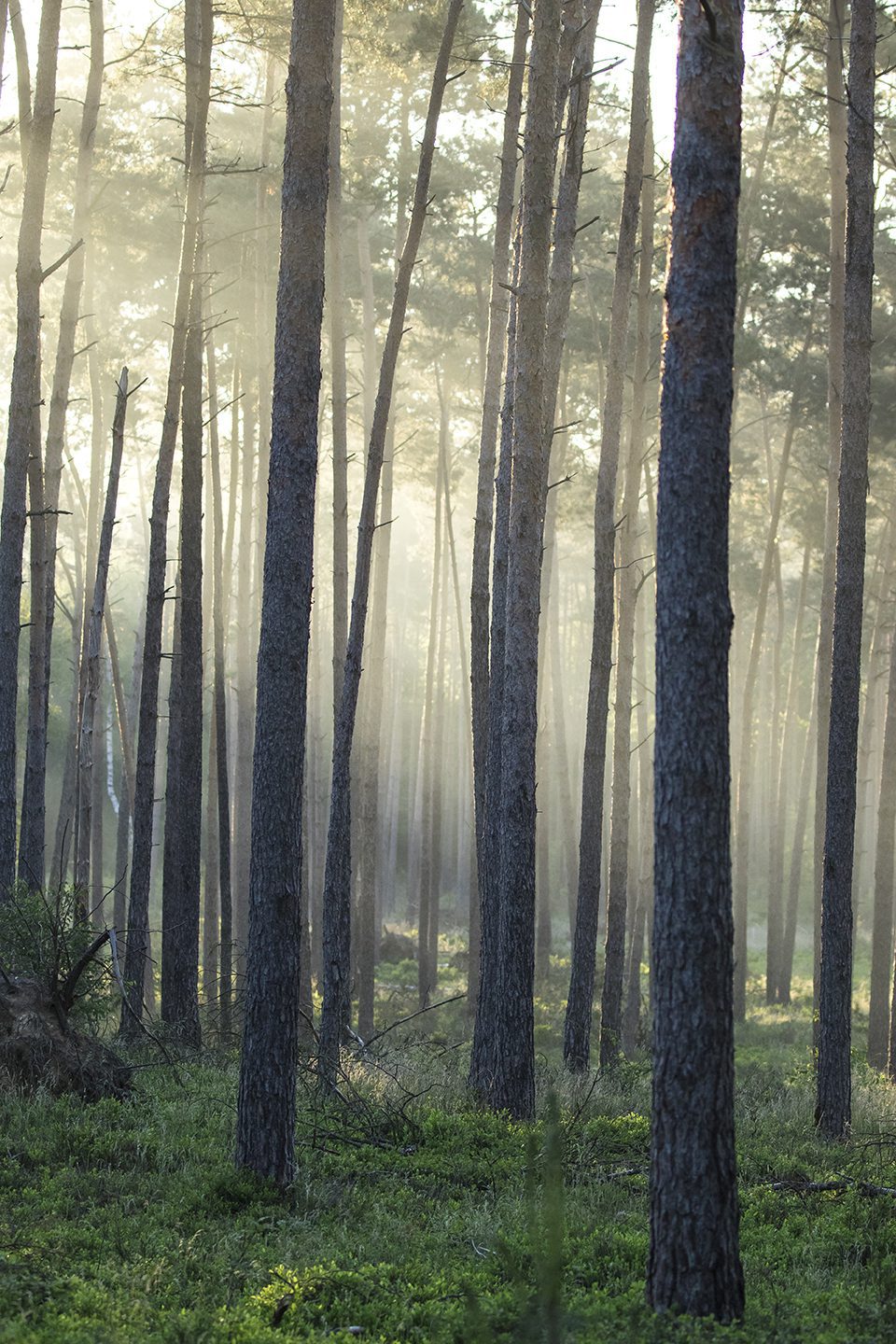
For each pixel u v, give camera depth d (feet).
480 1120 38.86
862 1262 27.17
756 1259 26.22
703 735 21.53
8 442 51.47
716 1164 20.68
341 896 48.96
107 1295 21.54
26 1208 26.84
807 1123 44.86
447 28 49.39
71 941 43.01
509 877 42.09
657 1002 21.30
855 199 44.47
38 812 54.24
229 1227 26.66
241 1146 30.42
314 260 32.27
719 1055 20.93
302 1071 44.45
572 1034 55.36
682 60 22.67
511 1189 31.17
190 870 53.57
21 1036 37.52
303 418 32.04
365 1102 38.50
